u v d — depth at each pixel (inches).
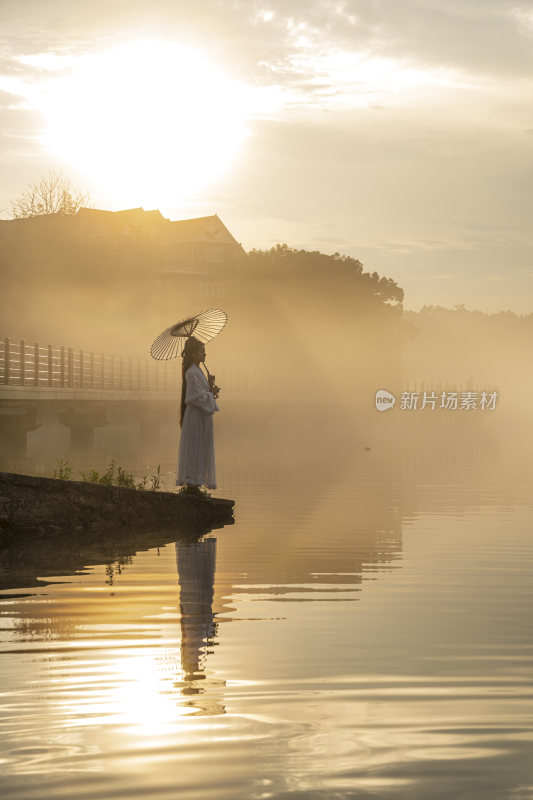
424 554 387.2
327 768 147.1
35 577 336.8
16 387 1317.7
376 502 614.2
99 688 189.9
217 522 509.7
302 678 196.7
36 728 165.5
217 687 190.2
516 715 171.8
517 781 142.0
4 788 141.0
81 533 471.2
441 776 143.9
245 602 286.2
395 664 207.9
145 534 463.2
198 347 542.6
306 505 594.9
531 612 267.6
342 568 353.4
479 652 219.0
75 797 137.9
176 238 3693.4
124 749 155.4
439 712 173.8
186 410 539.8
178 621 257.4
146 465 958.4
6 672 202.5
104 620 259.3
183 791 139.5
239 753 153.3
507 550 397.7
